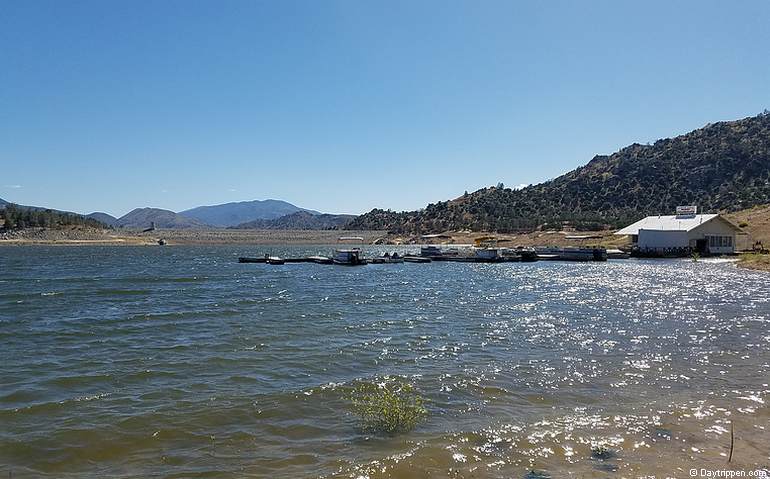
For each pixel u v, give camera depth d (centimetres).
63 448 966
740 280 4422
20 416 1134
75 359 1669
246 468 873
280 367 1548
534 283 4416
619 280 4575
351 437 1005
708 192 19738
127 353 1748
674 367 1527
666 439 981
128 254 12056
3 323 2383
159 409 1173
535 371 1488
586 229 15462
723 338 1958
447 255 8444
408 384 1353
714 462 880
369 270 6419
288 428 1058
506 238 14675
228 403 1212
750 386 1331
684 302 3020
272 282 4691
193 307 2917
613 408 1165
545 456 907
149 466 888
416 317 2517
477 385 1350
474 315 2580
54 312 2756
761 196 16300
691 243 8412
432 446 951
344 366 1559
